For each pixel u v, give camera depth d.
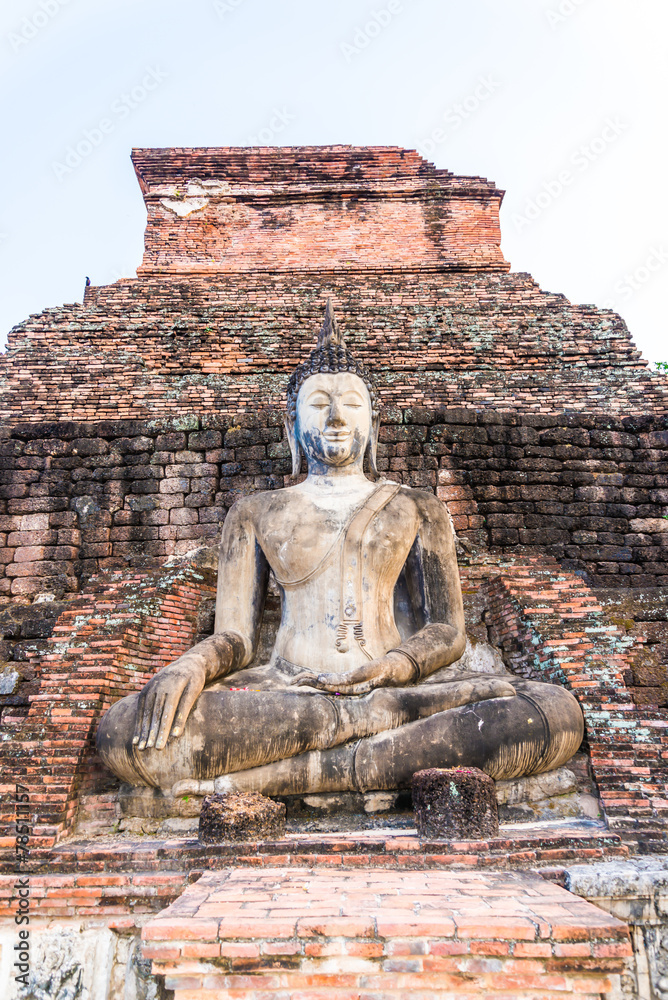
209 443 8.49
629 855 4.86
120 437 8.61
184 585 7.56
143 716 5.55
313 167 19.20
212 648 6.24
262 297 16.45
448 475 8.34
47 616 7.72
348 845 4.73
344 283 16.78
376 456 8.34
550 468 8.57
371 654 6.40
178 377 15.12
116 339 15.45
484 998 3.34
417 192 19.06
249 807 4.95
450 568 6.98
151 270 18.27
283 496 7.16
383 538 6.78
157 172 19.08
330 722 5.65
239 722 5.57
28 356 15.28
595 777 5.61
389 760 5.51
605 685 6.12
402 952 3.34
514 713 5.58
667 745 5.74
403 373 15.04
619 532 8.48
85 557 8.24
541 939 3.32
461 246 18.73
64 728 6.00
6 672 7.40
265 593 7.14
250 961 3.36
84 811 5.78
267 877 4.32
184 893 4.02
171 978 3.38
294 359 15.25
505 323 15.68
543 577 7.59
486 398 14.52
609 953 3.30
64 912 4.65
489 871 4.48
